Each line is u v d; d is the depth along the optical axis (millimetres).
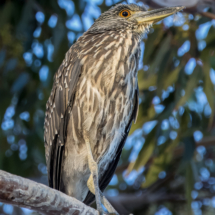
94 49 7297
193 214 10281
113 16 8227
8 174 4535
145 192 12664
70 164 7672
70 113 7289
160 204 12555
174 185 12672
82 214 5309
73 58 7406
